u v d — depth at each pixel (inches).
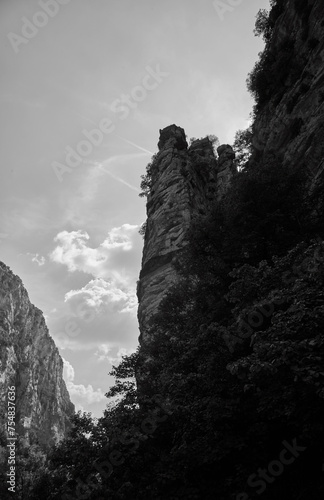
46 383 7475.4
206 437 526.6
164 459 586.9
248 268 609.3
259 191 938.1
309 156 1235.9
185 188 2271.2
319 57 1342.3
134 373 1119.0
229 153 2967.5
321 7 1358.3
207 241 971.3
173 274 1881.2
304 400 411.8
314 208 964.6
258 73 1753.2
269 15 1903.3
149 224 2340.1
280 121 1531.7
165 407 666.2
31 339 7450.8
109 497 606.9
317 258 479.8
